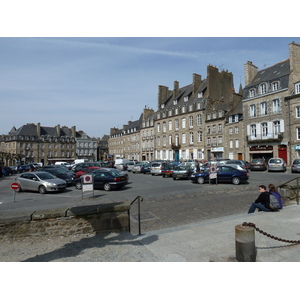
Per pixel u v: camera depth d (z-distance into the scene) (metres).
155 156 59.06
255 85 35.34
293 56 30.75
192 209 9.81
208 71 46.41
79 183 16.48
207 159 44.41
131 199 12.31
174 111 53.22
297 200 9.15
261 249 5.02
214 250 5.06
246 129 36.47
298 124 29.47
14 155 63.94
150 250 5.13
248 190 14.16
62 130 84.81
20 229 5.84
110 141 88.44
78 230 6.11
